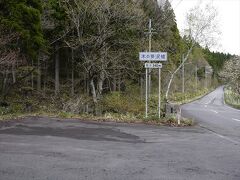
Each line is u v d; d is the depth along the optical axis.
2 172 7.47
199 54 65.62
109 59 26.92
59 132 13.55
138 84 35.53
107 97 28.16
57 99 27.73
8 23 22.81
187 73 75.19
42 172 7.57
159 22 31.69
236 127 19.12
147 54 18.28
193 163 8.96
